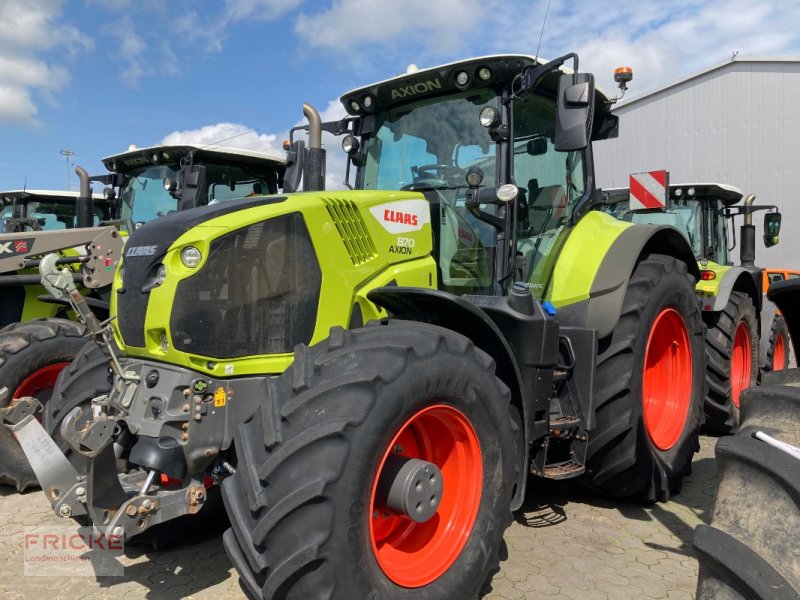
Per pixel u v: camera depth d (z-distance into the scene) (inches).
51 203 331.9
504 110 131.9
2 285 199.2
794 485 59.2
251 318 100.2
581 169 162.7
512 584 108.4
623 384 136.4
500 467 102.9
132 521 87.3
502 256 128.4
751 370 240.8
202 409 95.5
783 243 477.1
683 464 153.2
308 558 77.3
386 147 150.0
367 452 82.2
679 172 529.7
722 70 500.7
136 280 99.4
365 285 115.6
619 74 159.9
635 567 114.9
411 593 89.5
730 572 59.0
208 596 106.2
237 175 272.7
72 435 86.7
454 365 95.3
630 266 140.3
